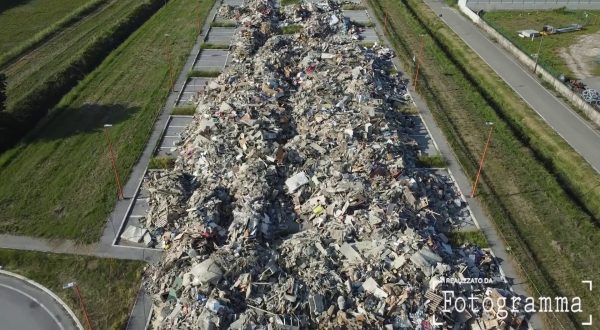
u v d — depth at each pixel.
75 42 73.75
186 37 76.56
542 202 42.50
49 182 45.38
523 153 48.62
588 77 61.22
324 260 34.03
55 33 76.75
